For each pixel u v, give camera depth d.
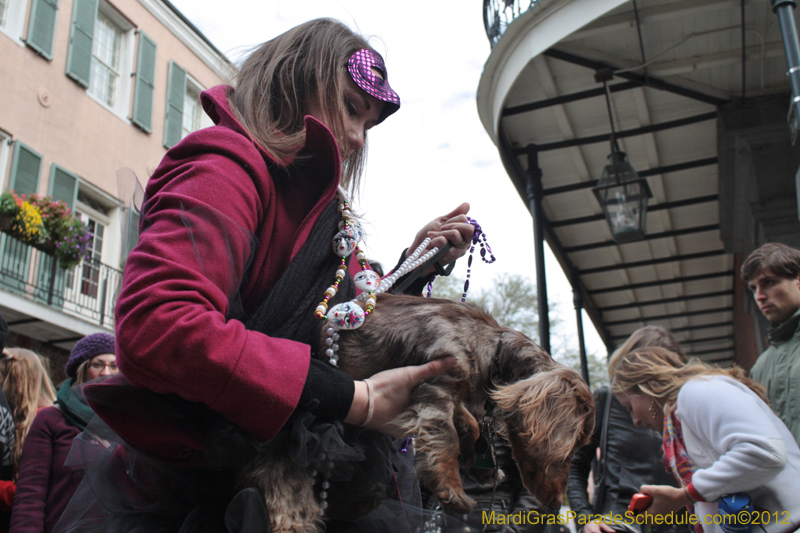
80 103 12.34
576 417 1.37
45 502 2.58
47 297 10.77
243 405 1.11
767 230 6.45
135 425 1.22
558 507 1.32
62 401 2.80
